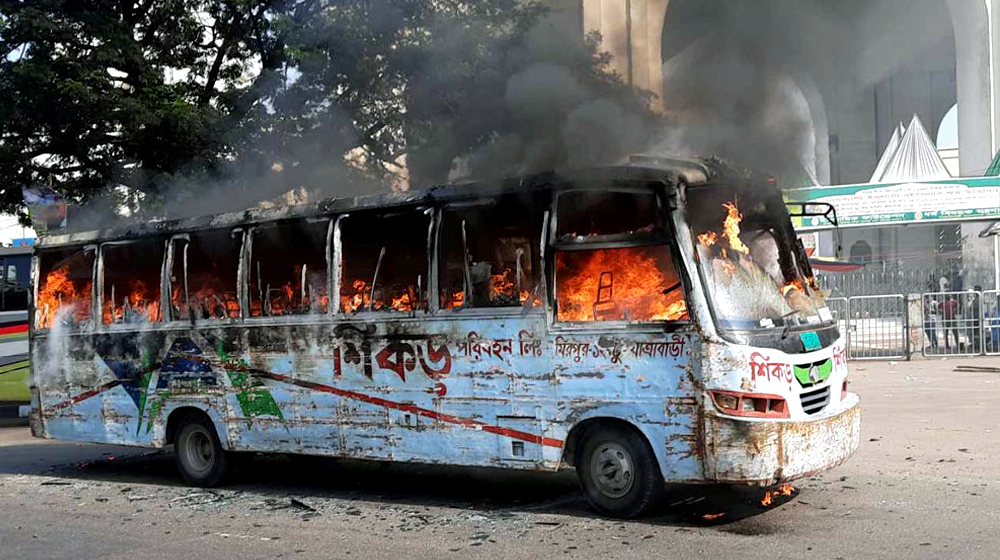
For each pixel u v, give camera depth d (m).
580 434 6.31
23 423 14.60
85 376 9.16
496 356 6.60
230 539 6.19
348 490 7.91
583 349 6.20
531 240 6.53
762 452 5.57
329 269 7.55
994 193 16.80
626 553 5.33
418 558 5.47
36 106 12.80
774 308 6.12
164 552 5.91
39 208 14.34
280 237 7.91
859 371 15.68
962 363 16.20
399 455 7.09
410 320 7.04
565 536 5.79
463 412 6.75
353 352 7.36
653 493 5.98
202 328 8.33
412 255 7.16
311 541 6.04
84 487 8.61
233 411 8.09
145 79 13.49
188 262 8.55
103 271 9.13
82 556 5.90
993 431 9.04
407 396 7.04
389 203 7.25
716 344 5.69
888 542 5.33
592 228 6.33
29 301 9.66
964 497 6.39
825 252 30.05
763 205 6.76
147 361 8.70
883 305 17.70
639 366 5.97
